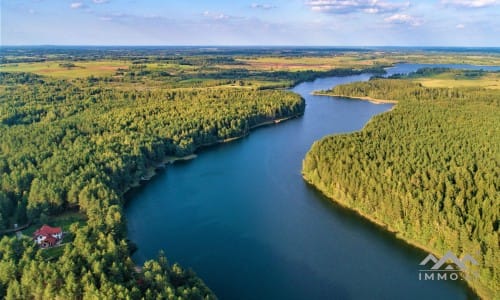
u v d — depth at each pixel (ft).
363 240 377.09
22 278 266.77
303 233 391.86
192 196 482.69
